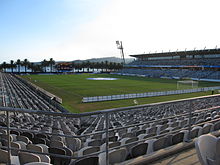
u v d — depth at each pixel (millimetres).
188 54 89750
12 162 3930
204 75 73750
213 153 2846
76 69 152500
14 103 26688
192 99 4828
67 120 16094
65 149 4492
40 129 9047
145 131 7660
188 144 4625
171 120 11383
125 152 4086
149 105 4000
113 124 12047
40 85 51531
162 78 81625
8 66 145125
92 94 36094
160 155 4031
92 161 3426
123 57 129750
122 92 38656
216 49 73875
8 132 3473
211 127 6125
